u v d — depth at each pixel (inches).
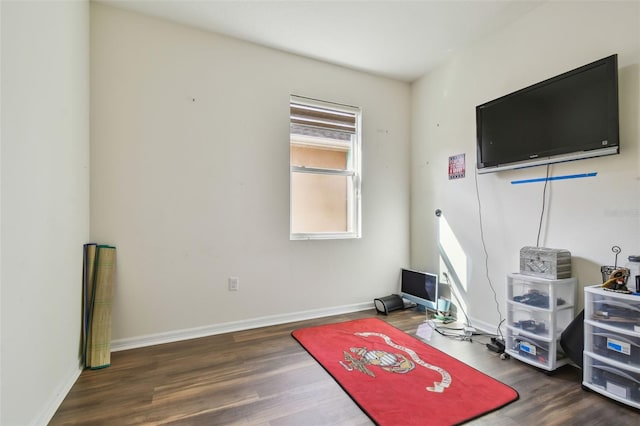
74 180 77.2
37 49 58.0
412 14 95.2
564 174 85.0
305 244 121.1
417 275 129.7
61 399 66.8
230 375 77.7
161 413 62.7
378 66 128.7
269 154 114.2
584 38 81.0
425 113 135.0
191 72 102.3
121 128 93.6
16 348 50.4
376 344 95.9
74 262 77.0
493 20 98.4
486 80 107.9
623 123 73.7
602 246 77.0
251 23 100.3
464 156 116.6
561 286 80.7
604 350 67.9
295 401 66.7
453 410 62.5
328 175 130.6
